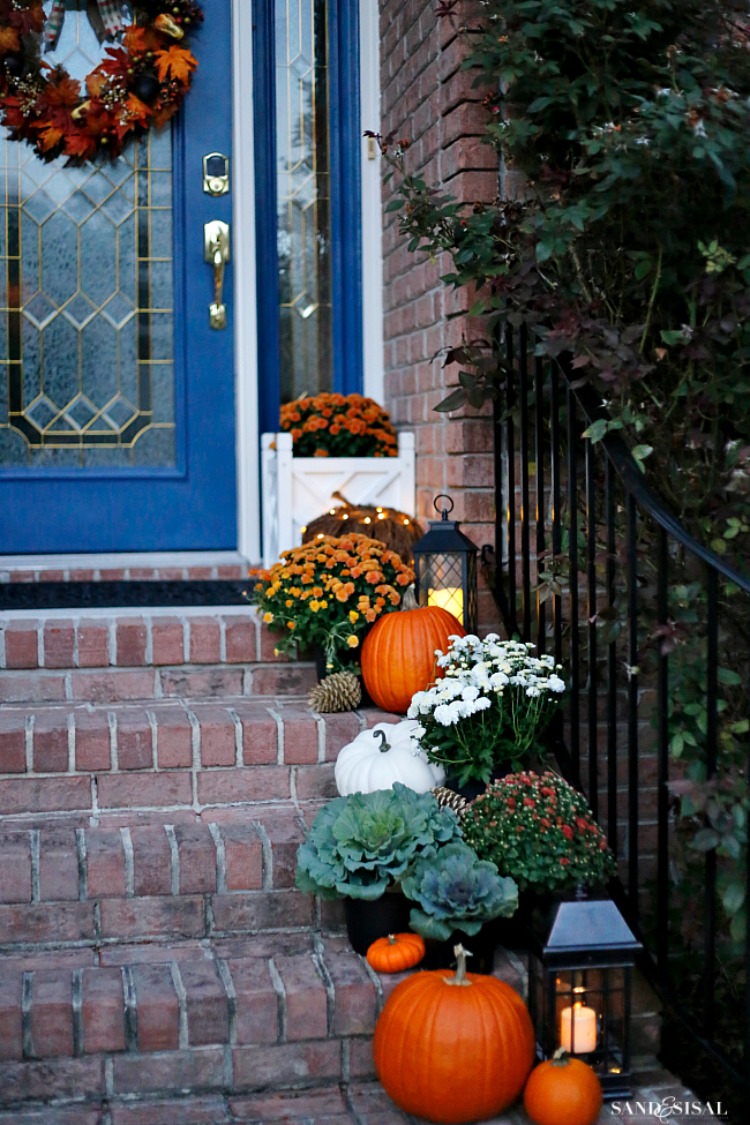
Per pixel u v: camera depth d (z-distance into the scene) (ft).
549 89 9.62
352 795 8.34
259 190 13.39
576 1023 7.54
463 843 8.04
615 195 8.84
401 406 12.73
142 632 10.55
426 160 11.50
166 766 9.35
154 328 13.28
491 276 9.69
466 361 10.20
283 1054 7.72
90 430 13.23
